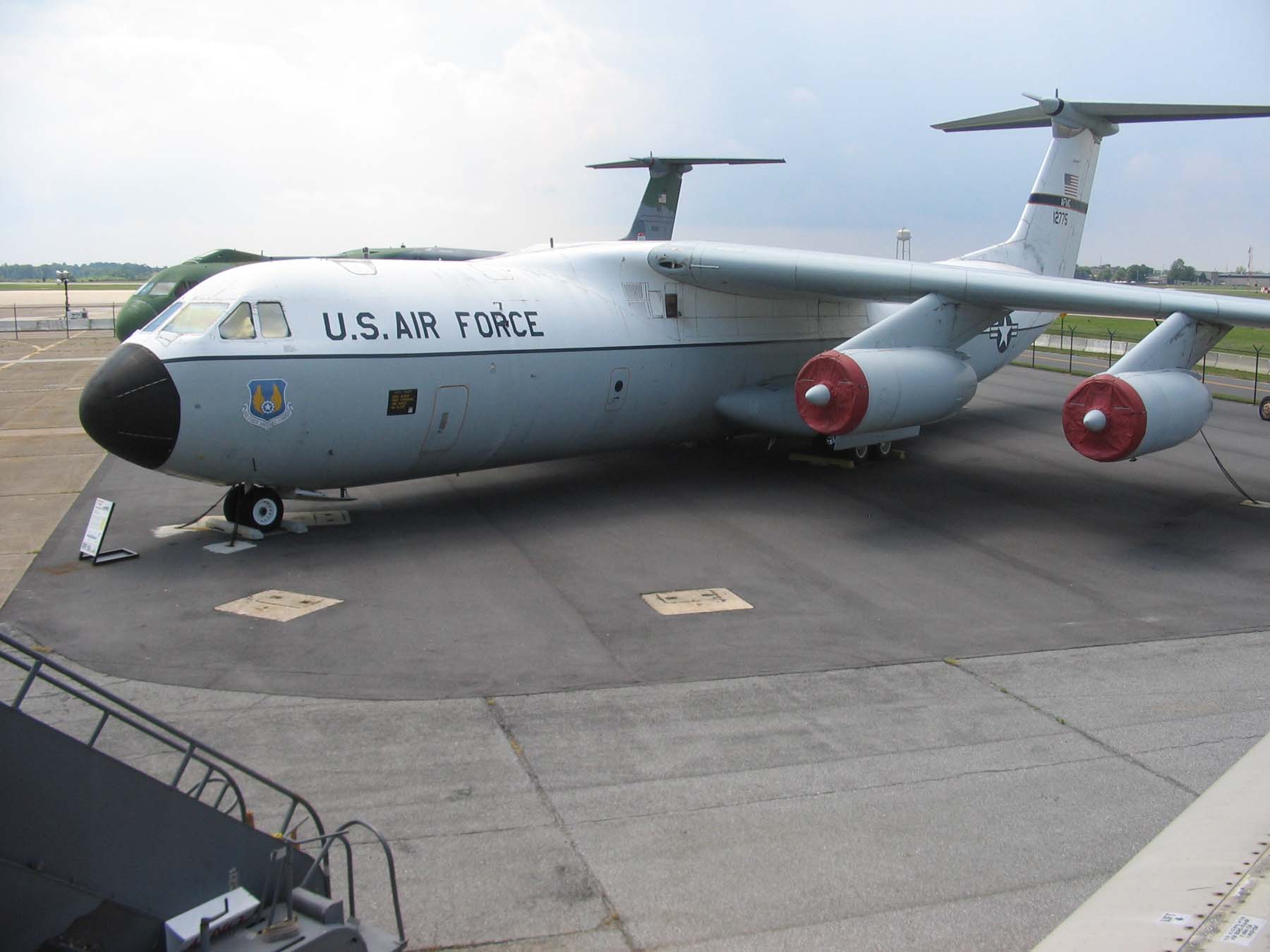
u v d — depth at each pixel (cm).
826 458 1966
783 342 1861
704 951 556
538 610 1127
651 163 3459
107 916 431
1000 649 1026
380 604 1137
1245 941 298
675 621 1098
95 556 1270
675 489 1720
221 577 1228
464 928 573
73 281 16150
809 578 1259
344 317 1331
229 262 3453
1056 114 2084
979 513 1577
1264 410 2480
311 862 518
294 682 921
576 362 1541
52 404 2609
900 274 1532
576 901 600
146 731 482
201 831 464
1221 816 386
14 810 394
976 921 582
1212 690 920
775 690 916
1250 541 1434
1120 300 1440
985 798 720
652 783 741
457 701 883
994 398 2750
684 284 1722
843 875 626
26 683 441
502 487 1725
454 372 1405
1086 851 652
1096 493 1716
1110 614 1134
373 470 1406
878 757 784
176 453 1250
